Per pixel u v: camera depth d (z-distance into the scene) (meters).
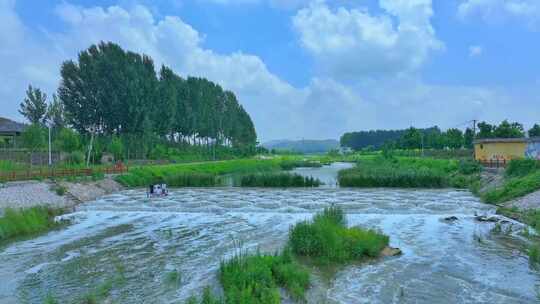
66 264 16.45
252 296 10.85
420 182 44.31
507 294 12.51
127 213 29.38
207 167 73.88
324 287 13.08
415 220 25.27
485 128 84.94
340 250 16.11
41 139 53.81
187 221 26.22
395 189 42.62
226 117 128.50
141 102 80.00
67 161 55.91
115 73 76.75
